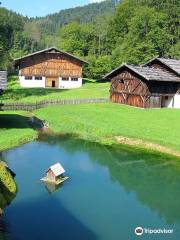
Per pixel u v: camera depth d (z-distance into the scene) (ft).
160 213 78.59
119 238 67.21
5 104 183.32
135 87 194.29
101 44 481.46
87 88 276.82
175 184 96.32
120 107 190.90
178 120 158.81
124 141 132.46
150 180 98.53
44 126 153.99
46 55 294.05
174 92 198.90
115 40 437.58
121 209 79.30
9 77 357.61
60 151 119.75
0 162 86.84
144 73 187.73
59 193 85.20
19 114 175.73
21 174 95.55
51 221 71.82
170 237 68.54
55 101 197.57
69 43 448.24
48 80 296.10
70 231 68.33
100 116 165.27
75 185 90.99
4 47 297.53
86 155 117.60
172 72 199.41
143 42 334.03
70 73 297.74
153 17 349.82
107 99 211.61
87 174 100.27
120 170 105.29
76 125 150.00
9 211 75.20
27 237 65.57
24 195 82.79
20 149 118.52
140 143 129.29
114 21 444.96
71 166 106.22
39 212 75.20
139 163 111.65
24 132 136.56
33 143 127.44
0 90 136.67
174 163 111.96
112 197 85.30
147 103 190.29
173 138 129.90
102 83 310.65
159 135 133.49
